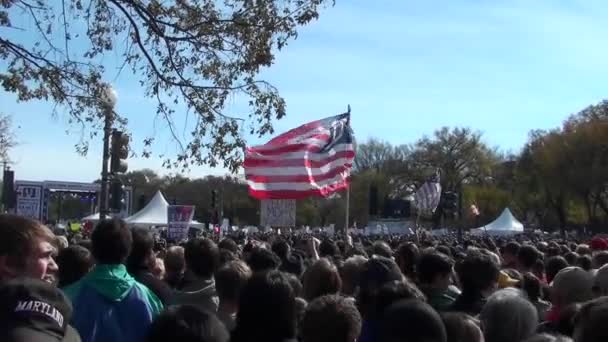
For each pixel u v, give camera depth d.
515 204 83.50
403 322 3.32
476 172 79.44
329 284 6.24
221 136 11.55
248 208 95.06
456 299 6.27
